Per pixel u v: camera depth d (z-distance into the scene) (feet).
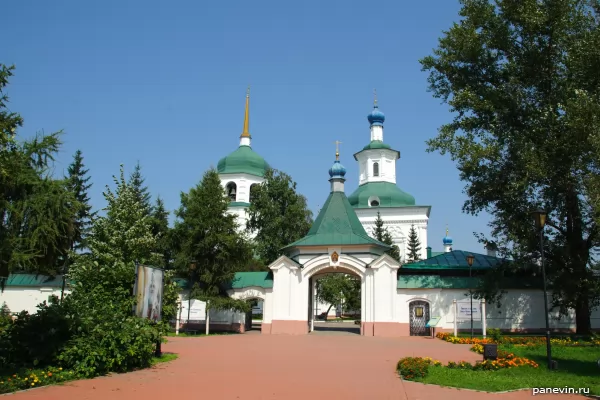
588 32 89.30
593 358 67.31
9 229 49.21
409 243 213.46
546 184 93.86
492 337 95.09
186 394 40.86
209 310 120.47
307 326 117.91
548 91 97.09
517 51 101.35
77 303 53.88
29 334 47.73
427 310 115.03
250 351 75.87
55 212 52.31
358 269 117.60
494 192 101.45
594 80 89.45
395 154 235.20
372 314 113.91
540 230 64.75
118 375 49.29
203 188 123.95
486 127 103.14
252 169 216.95
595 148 79.20
